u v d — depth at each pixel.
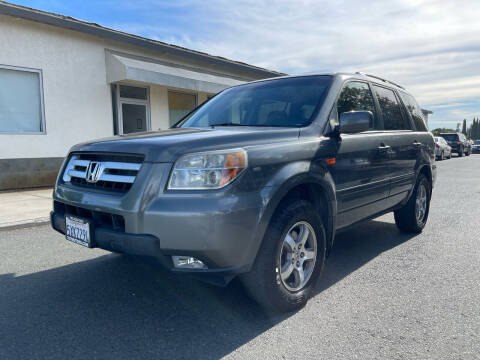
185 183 2.46
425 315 2.90
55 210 3.28
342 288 3.42
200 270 2.50
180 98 12.97
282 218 2.76
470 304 3.09
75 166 3.12
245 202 2.50
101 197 2.69
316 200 3.27
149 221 2.44
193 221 2.38
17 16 8.52
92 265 3.99
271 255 2.71
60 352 2.39
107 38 10.41
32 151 9.31
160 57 12.23
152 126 12.02
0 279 3.60
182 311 2.96
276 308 2.83
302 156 2.95
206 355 2.37
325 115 3.36
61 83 9.73
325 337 2.58
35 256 4.29
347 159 3.42
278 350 2.43
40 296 3.22
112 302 3.12
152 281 3.56
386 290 3.37
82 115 10.18
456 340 2.54
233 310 2.98
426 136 5.23
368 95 4.13
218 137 2.69
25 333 2.62
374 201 3.96
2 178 8.83
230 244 2.45
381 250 4.56
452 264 4.05
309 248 3.11
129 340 2.54
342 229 3.61
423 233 5.36
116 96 11.02
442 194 9.08
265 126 3.39
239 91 4.20
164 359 2.32
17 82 9.08
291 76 4.04
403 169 4.49
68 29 9.64
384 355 2.37
